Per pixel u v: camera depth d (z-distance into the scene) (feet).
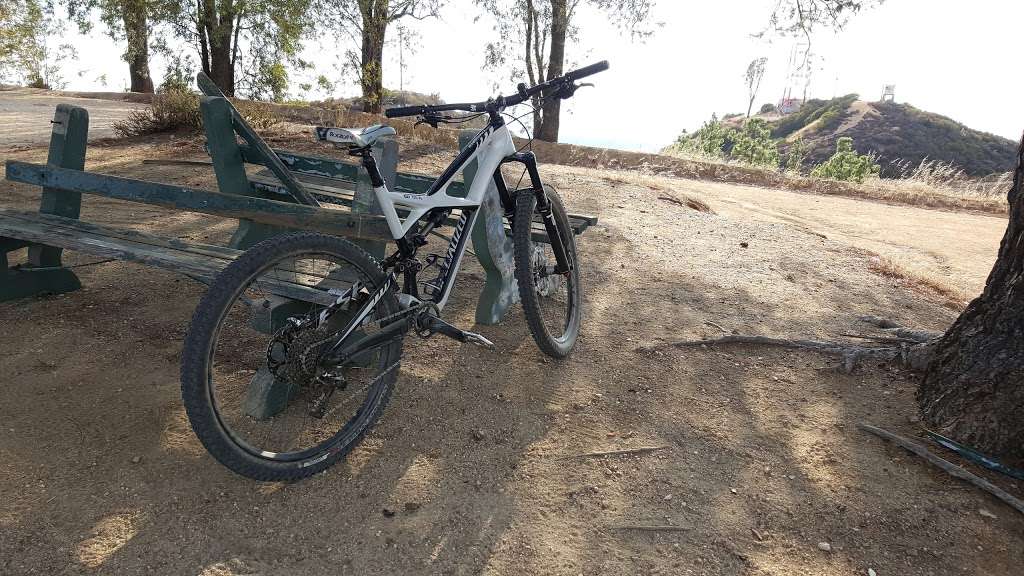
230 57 59.67
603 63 9.66
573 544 6.79
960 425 8.71
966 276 21.74
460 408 9.12
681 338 12.07
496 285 11.96
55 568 5.97
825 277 17.24
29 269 11.59
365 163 7.76
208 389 6.26
